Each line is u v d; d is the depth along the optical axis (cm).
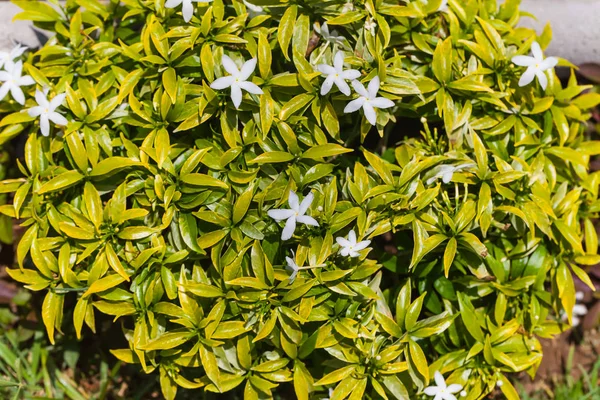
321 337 91
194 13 93
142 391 106
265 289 90
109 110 92
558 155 96
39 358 108
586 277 96
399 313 92
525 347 96
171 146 92
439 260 95
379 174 91
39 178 93
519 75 96
